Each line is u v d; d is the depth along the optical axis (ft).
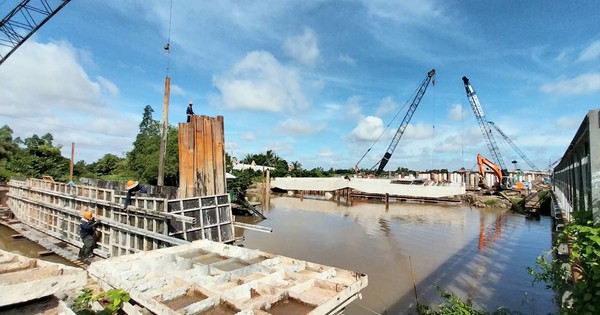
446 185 125.49
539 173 202.80
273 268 22.85
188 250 28.27
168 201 36.86
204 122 46.98
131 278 21.76
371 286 34.83
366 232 65.16
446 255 48.01
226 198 45.75
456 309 24.70
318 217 86.28
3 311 11.19
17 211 67.72
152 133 139.44
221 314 16.47
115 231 40.47
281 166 277.03
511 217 88.58
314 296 17.87
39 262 14.07
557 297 17.06
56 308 12.11
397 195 129.18
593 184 13.83
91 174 150.51
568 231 13.99
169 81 53.67
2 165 130.52
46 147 139.13
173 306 17.56
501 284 35.32
